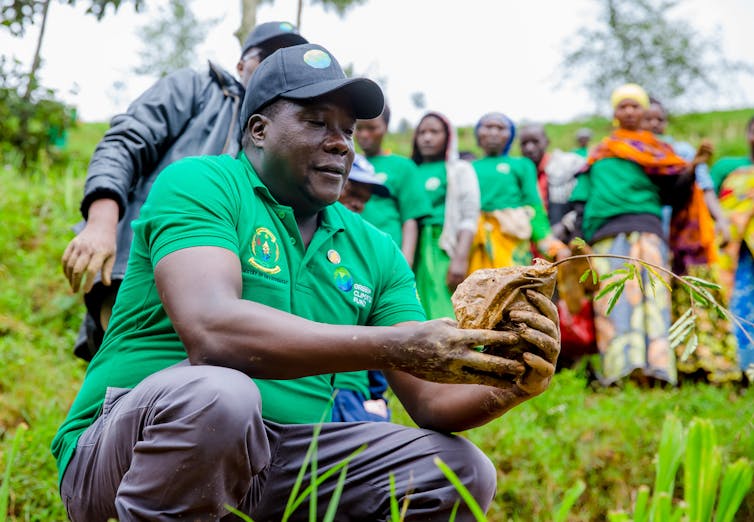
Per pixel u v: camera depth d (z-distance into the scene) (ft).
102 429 8.03
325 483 8.39
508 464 16.26
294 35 12.66
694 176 21.66
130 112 12.14
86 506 8.26
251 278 8.36
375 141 19.66
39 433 13.89
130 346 8.50
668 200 22.20
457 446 8.34
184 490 7.31
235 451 7.27
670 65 60.80
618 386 20.66
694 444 7.38
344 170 8.84
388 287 9.57
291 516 8.49
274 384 8.57
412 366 7.34
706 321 21.20
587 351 21.03
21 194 26.09
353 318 9.11
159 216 8.22
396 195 19.52
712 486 7.30
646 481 16.37
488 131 22.15
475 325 7.57
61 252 23.38
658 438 16.98
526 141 24.58
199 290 7.64
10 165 30.48
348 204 16.08
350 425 8.57
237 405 7.23
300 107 8.63
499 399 8.16
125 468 7.79
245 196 8.58
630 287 20.52
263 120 8.80
